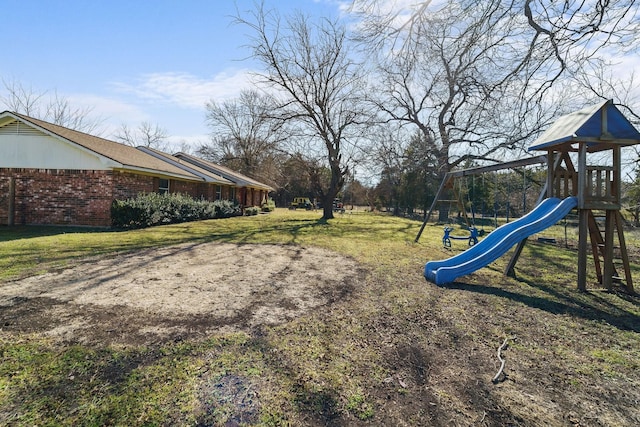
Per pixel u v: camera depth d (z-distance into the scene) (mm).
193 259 6246
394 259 6750
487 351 2729
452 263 5398
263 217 20031
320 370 2342
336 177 19500
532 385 2236
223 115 34250
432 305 3855
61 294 3895
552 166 5516
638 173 10938
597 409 1987
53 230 9898
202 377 2205
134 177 12320
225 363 2395
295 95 17750
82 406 1886
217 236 9852
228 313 3412
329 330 3047
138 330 2930
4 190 11188
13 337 2738
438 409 1943
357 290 4402
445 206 20359
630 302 4152
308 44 16875
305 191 37656
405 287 4617
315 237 10258
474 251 5633
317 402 1977
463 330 3152
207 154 37031
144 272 5074
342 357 2545
